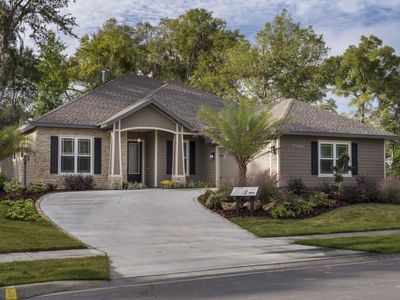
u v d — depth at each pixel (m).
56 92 43.22
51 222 15.78
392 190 21.48
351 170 26.86
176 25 52.12
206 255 12.09
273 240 14.41
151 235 14.73
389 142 51.38
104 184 26.28
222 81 46.44
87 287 9.01
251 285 8.81
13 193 21.12
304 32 46.50
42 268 10.17
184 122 27.19
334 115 28.86
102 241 13.75
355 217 18.58
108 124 25.52
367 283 8.72
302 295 7.82
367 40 56.00
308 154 25.94
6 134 21.88
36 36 32.97
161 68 51.62
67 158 25.56
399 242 13.69
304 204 19.19
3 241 12.93
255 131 20.30
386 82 54.78
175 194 22.16
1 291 8.59
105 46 41.56
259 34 46.53
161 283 9.25
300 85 45.91
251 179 20.02
